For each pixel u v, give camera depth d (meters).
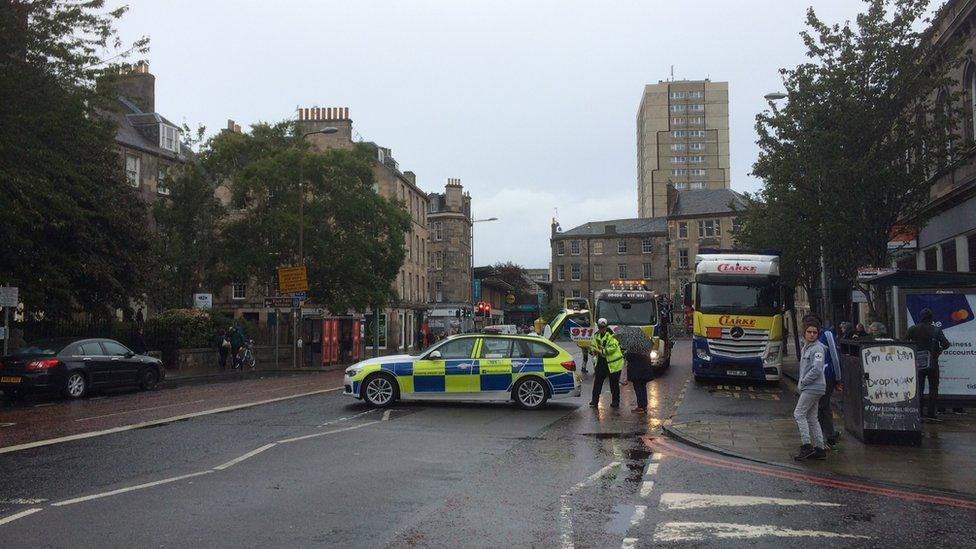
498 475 8.60
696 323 21.70
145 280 28.69
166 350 31.91
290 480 8.26
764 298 21.34
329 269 37.12
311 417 13.98
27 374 17.73
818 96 17.91
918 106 17.69
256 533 6.14
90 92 18.73
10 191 18.62
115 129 22.06
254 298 52.62
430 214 81.44
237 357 32.47
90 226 25.02
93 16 18.25
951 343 13.41
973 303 13.41
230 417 13.98
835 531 6.29
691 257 91.25
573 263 96.94
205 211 38.03
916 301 13.69
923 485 8.03
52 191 19.67
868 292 18.98
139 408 15.78
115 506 7.05
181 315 33.91
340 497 7.45
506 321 103.31
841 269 20.16
